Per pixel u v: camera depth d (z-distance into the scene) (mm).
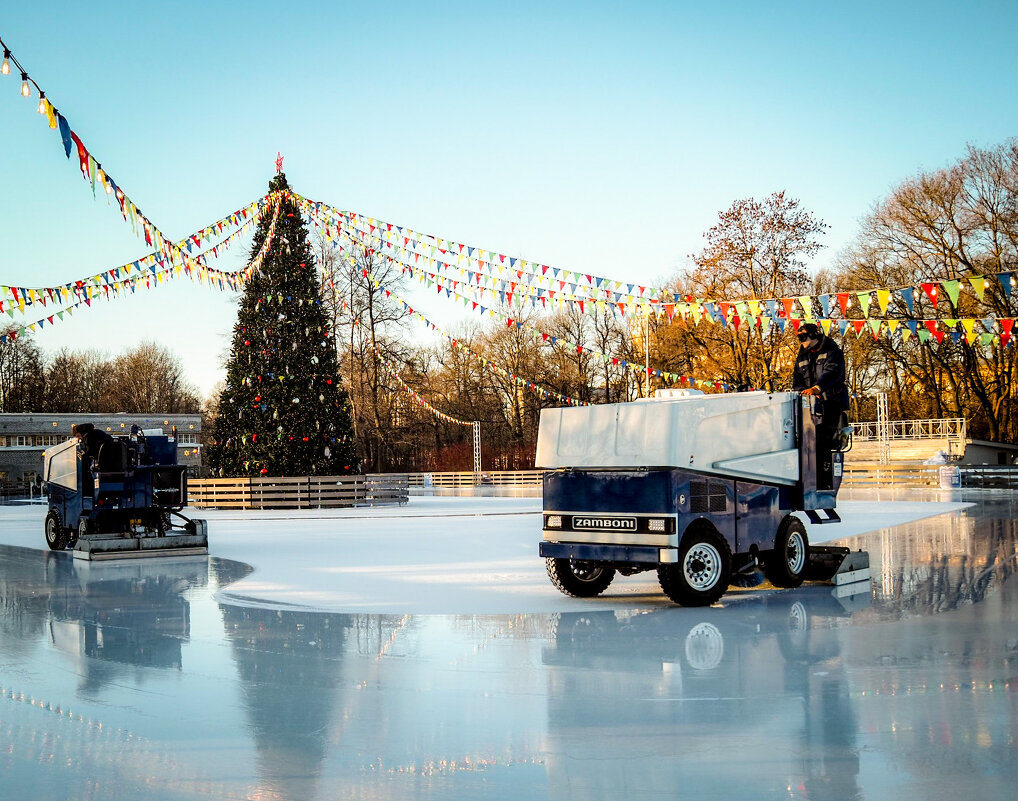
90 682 7527
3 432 67312
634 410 11055
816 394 12461
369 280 52469
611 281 19422
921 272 45875
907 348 54531
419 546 18594
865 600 11078
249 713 6500
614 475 11102
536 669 7688
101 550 17391
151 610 11258
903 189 46094
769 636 8945
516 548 17984
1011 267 42812
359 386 55094
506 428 73250
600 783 4980
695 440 10977
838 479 12758
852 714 6184
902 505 30188
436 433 73562
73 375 93188
